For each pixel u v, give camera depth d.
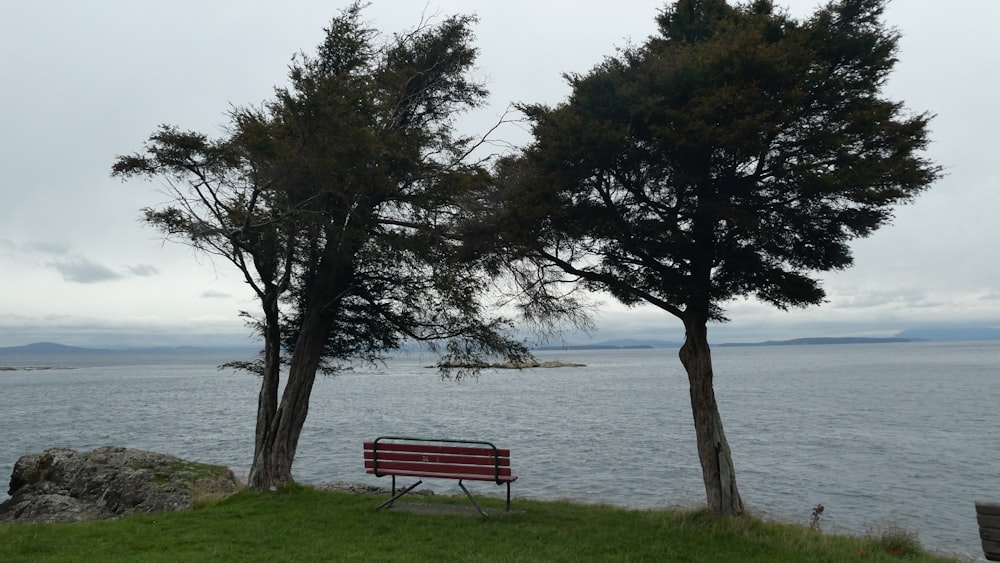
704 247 10.66
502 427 42.06
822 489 23.38
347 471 27.41
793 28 10.06
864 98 9.81
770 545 9.53
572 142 9.88
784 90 9.09
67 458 20.38
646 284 11.45
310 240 13.66
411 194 13.53
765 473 26.19
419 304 14.74
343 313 15.67
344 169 12.02
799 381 88.00
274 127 12.19
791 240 10.71
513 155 13.52
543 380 106.31
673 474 26.09
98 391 89.75
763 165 9.94
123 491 16.83
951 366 124.00
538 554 8.82
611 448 32.81
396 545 9.22
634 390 78.12
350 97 11.95
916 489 23.33
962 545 16.89
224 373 165.00
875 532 14.89
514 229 10.68
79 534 10.09
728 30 10.23
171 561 8.39
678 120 9.30
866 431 38.00
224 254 12.79
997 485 23.88
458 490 23.23
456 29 15.84
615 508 12.91
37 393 86.00
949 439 34.66
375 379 118.31
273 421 13.91
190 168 12.48
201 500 13.55
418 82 15.74
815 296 10.36
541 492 22.92
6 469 29.36
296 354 14.42
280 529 10.16
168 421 48.47
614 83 9.85
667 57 10.13
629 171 10.41
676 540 9.67
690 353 11.22
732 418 45.19
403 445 11.66
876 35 10.00
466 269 13.37
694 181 9.54
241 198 12.78
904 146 9.52
